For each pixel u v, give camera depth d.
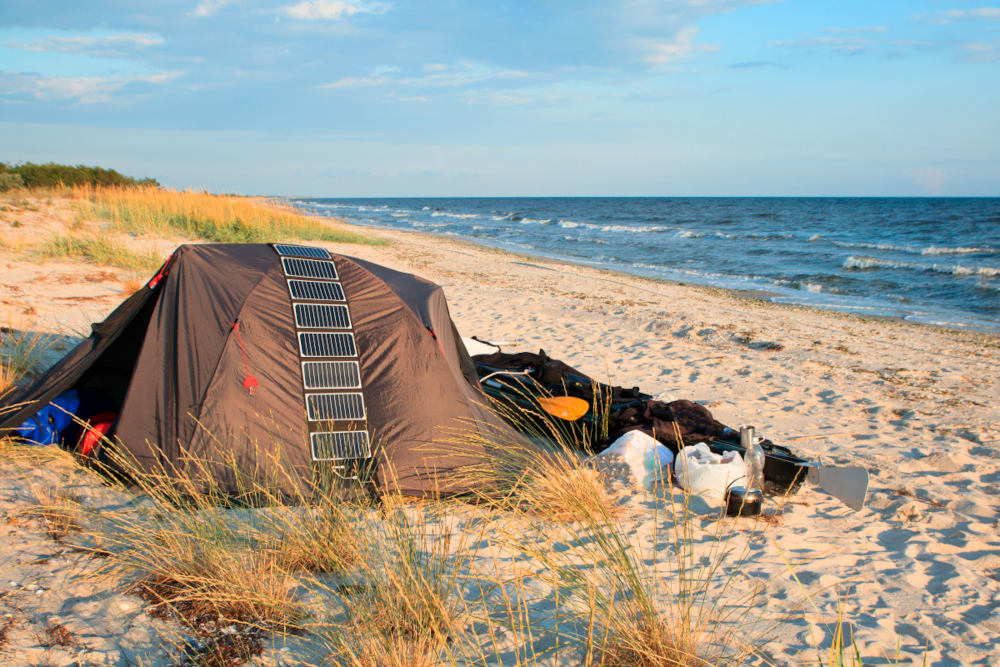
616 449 4.54
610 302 13.27
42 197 20.45
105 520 3.23
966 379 8.09
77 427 4.23
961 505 4.29
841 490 4.32
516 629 2.63
